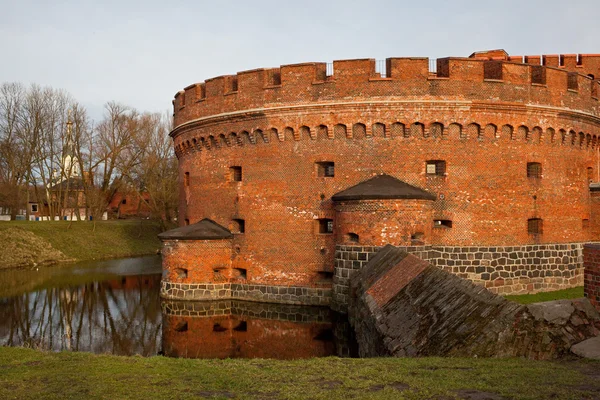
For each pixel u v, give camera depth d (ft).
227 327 75.10
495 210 83.41
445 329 40.34
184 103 105.60
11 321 80.43
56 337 69.97
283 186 87.66
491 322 37.73
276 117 87.30
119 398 30.58
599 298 46.32
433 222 83.20
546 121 86.17
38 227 182.39
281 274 87.40
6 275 133.49
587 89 92.17
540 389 28.22
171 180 219.82
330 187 84.69
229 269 91.97
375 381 31.89
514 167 84.53
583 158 93.35
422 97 81.66
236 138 92.73
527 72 84.58
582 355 34.45
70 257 170.71
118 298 99.45
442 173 83.41
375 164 83.10
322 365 37.37
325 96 84.23
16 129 199.72
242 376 34.81
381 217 74.79
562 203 88.99
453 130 82.84
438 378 31.37
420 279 50.98
